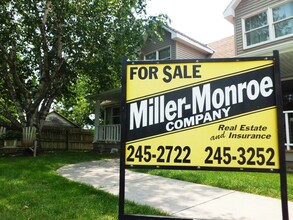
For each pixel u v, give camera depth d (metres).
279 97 2.59
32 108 12.18
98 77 13.27
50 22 12.77
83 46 12.19
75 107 32.69
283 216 2.40
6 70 12.46
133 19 12.40
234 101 2.69
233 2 11.60
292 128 9.52
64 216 3.37
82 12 12.13
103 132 14.72
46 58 12.02
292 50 7.80
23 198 4.17
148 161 2.73
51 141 17.09
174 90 2.80
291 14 10.02
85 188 4.88
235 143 2.63
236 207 3.85
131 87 2.85
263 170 2.52
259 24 10.95
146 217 2.63
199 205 3.94
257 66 2.70
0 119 17.30
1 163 8.23
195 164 2.67
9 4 11.55
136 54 12.88
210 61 2.79
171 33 13.84
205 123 2.71
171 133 2.75
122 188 2.71
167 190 4.84
